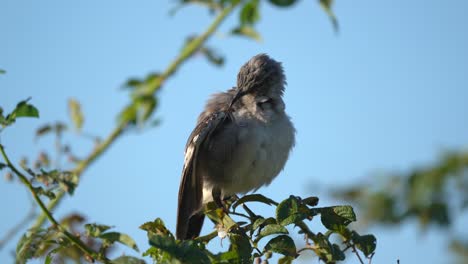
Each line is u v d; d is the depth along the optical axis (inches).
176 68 280.2
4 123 277.1
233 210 378.0
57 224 277.3
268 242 311.0
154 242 263.0
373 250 315.3
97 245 289.6
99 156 294.0
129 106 271.3
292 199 316.5
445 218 305.6
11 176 277.3
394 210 315.6
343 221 316.5
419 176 311.9
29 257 280.2
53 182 271.9
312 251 331.0
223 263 282.8
